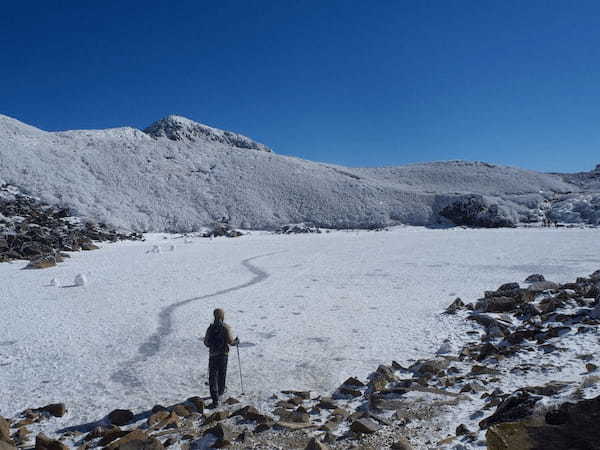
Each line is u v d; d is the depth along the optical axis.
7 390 8.32
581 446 3.72
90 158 109.50
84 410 7.27
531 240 40.06
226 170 123.56
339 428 5.79
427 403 6.23
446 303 14.69
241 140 169.38
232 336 7.40
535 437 3.97
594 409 4.07
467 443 4.57
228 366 9.23
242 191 110.06
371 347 10.16
